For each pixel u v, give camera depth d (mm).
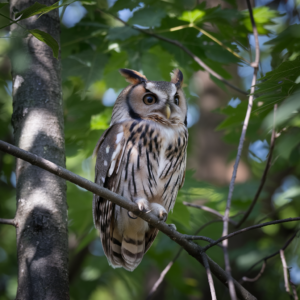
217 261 11359
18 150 4578
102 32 8281
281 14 8250
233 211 10859
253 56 11953
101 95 15023
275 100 5340
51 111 6148
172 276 12281
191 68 9211
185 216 9062
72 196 9953
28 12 4285
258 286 13195
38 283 5293
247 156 15930
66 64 8289
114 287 15664
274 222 5207
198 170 16750
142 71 9078
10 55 6203
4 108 11969
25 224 5590
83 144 10234
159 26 8234
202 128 17547
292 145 7297
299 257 10383
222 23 8273
